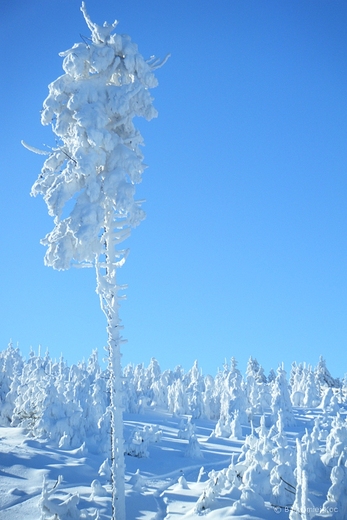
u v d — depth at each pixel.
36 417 46.53
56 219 16.72
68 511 18.66
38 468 32.66
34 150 17.33
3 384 68.69
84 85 16.72
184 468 38.47
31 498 26.20
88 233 15.70
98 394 55.03
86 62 17.14
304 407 90.25
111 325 16.92
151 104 17.31
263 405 90.50
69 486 28.81
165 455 43.28
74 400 53.44
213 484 21.42
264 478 21.75
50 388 45.97
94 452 41.31
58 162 17.39
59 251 16.22
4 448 38.22
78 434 43.75
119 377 16.75
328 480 23.77
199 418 79.19
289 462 22.97
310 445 25.97
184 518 20.72
